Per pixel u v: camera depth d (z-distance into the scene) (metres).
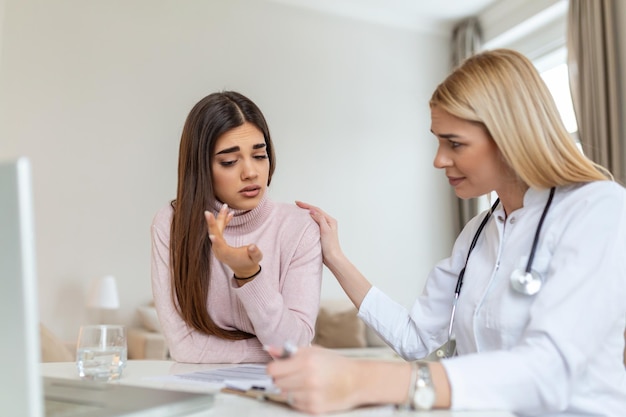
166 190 4.54
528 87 0.86
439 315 1.15
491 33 5.32
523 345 0.72
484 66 0.89
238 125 1.31
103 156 4.38
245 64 4.95
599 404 0.79
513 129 0.85
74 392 0.66
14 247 0.44
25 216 0.44
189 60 4.74
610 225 0.77
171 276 1.33
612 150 3.71
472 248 1.03
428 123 5.64
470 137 0.89
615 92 3.74
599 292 0.73
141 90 4.55
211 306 1.30
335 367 0.62
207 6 4.86
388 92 5.50
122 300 4.34
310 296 1.30
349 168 5.26
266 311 1.12
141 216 4.45
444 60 5.76
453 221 5.60
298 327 1.18
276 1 5.12
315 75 5.22
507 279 0.89
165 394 0.65
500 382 0.66
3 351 0.45
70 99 4.32
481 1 5.21
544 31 4.83
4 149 4.11
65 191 4.25
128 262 4.38
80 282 4.23
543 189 0.88
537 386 0.67
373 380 0.64
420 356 1.17
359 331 4.54
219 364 1.20
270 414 0.62
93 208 4.32
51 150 4.23
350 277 1.29
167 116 4.61
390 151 5.45
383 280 5.27
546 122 0.86
